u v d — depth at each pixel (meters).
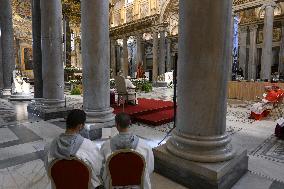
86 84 5.46
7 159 4.12
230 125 6.80
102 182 2.28
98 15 5.29
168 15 23.89
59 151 2.08
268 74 15.96
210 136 3.18
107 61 5.58
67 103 10.58
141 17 25.81
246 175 3.56
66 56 19.16
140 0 25.66
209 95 3.10
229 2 3.04
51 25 7.05
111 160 2.08
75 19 20.73
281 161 4.12
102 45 5.41
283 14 20.06
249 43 22.94
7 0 12.48
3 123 6.66
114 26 29.70
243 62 23.05
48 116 7.14
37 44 8.14
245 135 5.77
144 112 7.68
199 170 3.06
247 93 12.18
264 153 4.52
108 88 5.67
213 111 3.14
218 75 3.07
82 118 2.23
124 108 8.09
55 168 1.93
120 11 28.69
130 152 2.09
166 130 6.20
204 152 3.15
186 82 3.22
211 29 2.97
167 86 21.70
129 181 2.14
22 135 5.55
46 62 7.20
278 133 5.48
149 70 33.44
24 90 11.88
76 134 2.21
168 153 3.47
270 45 15.83
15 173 3.60
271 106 7.78
